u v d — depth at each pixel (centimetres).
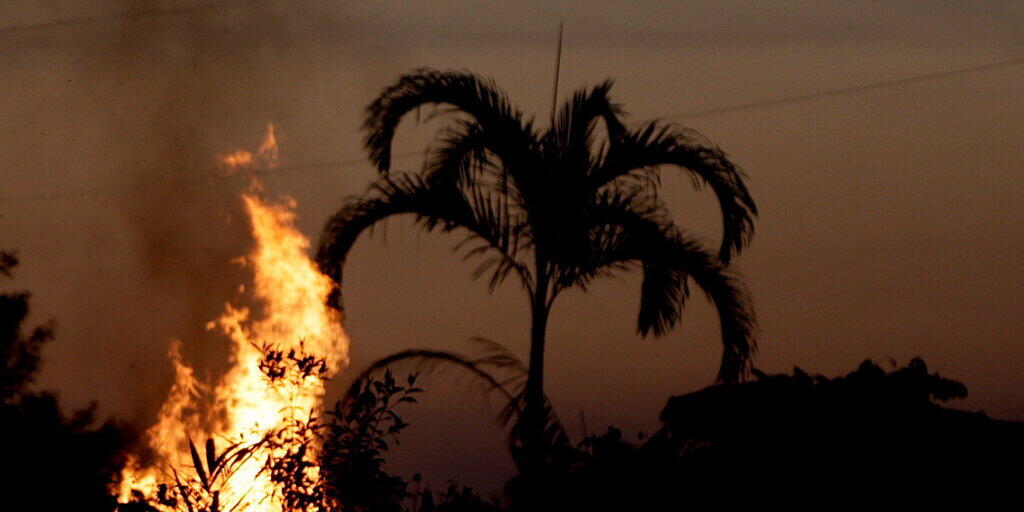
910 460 645
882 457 647
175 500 777
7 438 958
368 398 794
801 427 667
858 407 670
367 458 779
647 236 1039
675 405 714
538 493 705
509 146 1055
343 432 784
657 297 1050
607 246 1048
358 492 778
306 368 812
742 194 1057
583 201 1051
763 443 668
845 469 647
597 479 689
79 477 924
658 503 668
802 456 656
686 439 696
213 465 790
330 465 783
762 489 652
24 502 895
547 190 1052
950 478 637
